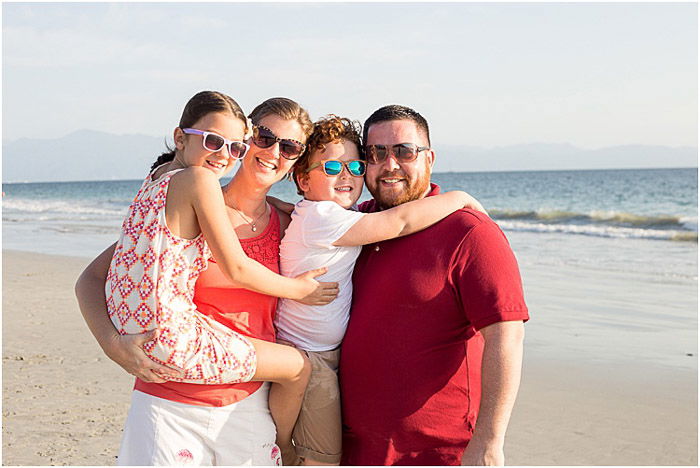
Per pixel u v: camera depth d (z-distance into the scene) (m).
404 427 3.01
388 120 3.34
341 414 3.27
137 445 2.98
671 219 24.73
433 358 3.01
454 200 3.22
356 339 3.16
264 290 3.01
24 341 8.15
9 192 83.31
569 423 5.69
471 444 2.84
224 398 3.01
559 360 7.46
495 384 2.82
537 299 10.76
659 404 6.10
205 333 2.91
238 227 3.20
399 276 3.08
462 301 2.98
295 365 3.11
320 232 3.17
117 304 2.91
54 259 16.12
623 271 13.67
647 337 8.41
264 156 3.16
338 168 3.32
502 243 3.02
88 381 6.67
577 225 25.12
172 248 2.85
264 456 3.17
